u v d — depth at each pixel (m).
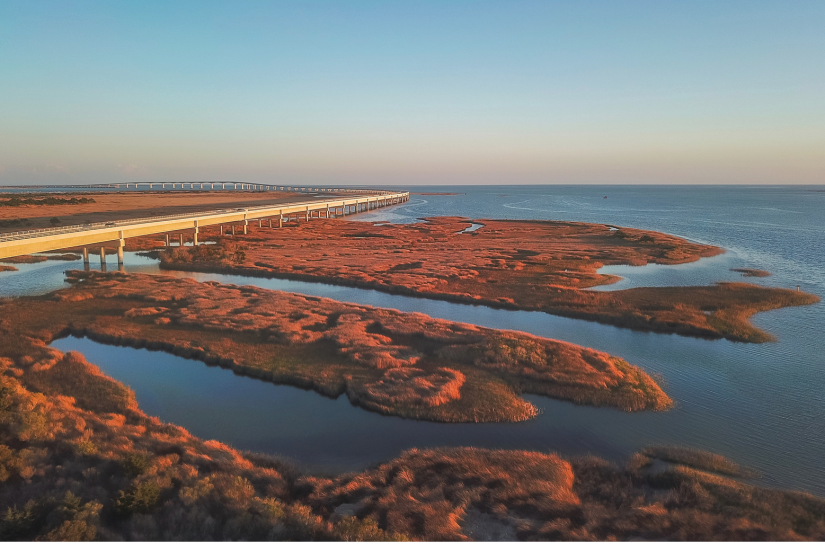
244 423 29.97
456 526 19.41
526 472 23.61
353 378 34.88
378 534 18.12
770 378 36.84
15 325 46.81
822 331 48.06
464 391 33.06
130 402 31.58
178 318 48.81
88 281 66.31
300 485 22.91
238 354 39.38
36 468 21.88
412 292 65.12
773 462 25.55
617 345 44.53
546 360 37.72
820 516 20.11
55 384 33.38
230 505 20.08
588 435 28.45
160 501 20.27
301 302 55.91
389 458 26.17
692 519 19.55
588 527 19.09
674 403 32.53
